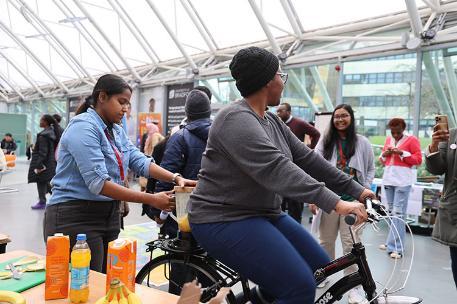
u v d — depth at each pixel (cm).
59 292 127
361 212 134
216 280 172
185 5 873
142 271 194
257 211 146
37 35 1258
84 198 174
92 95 180
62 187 174
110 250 127
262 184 135
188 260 180
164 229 239
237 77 147
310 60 739
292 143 170
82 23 1126
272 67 144
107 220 184
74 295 124
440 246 457
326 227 290
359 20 713
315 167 168
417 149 439
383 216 150
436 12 604
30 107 1942
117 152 184
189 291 96
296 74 783
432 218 525
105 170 166
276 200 155
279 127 166
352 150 292
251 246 138
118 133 195
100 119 176
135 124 1187
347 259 163
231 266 144
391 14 668
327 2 705
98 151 166
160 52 1115
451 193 212
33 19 1225
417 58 594
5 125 1845
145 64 1201
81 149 163
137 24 1028
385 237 492
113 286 113
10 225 507
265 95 149
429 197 531
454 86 569
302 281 135
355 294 180
